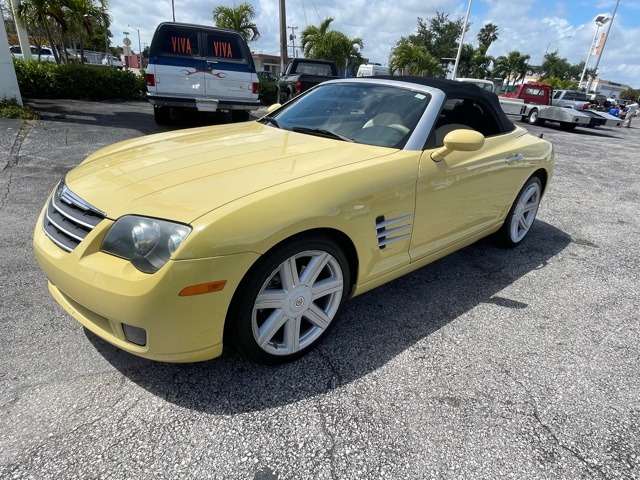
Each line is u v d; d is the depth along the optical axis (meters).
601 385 2.30
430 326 2.75
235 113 9.34
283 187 2.03
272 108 3.72
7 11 20.38
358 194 2.24
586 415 2.08
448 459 1.79
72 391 2.03
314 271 2.20
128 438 1.80
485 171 3.15
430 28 46.56
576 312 3.04
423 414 2.02
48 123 8.27
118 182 2.10
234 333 2.03
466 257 3.88
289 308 2.17
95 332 1.99
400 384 2.21
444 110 3.00
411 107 2.93
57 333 2.42
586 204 5.93
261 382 2.17
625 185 7.30
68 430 1.82
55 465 1.66
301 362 2.34
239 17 23.44
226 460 1.73
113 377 2.13
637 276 3.71
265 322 2.12
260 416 1.96
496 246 4.16
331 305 2.40
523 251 4.11
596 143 13.42
